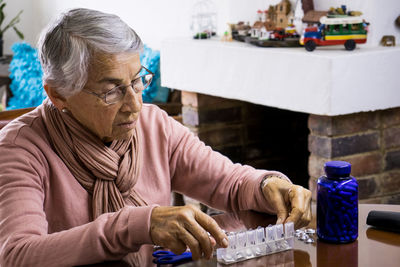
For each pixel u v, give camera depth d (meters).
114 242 1.20
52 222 1.41
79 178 1.43
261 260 1.20
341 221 1.26
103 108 1.33
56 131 1.41
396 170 2.80
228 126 3.54
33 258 1.21
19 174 1.33
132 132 1.42
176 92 3.87
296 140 3.71
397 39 2.83
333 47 2.76
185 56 3.36
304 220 1.38
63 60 1.30
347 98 2.54
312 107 2.59
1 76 4.57
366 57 2.55
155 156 1.59
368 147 2.71
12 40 6.23
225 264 1.18
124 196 1.47
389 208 1.48
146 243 1.21
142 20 4.57
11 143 1.37
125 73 1.33
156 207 1.23
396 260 1.18
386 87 2.63
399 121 2.76
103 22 1.31
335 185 1.26
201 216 1.20
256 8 3.35
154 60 3.84
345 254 1.22
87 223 1.31
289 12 3.13
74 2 5.43
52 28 1.33
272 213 1.49
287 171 3.62
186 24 4.07
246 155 3.62
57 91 1.35
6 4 6.13
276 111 3.66
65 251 1.20
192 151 1.65
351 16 2.67
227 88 3.09
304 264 1.18
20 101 4.40
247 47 2.93
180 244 1.18
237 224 1.43
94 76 1.31
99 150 1.42
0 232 1.26
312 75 2.56
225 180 1.62
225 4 3.62
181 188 1.67
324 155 2.66
